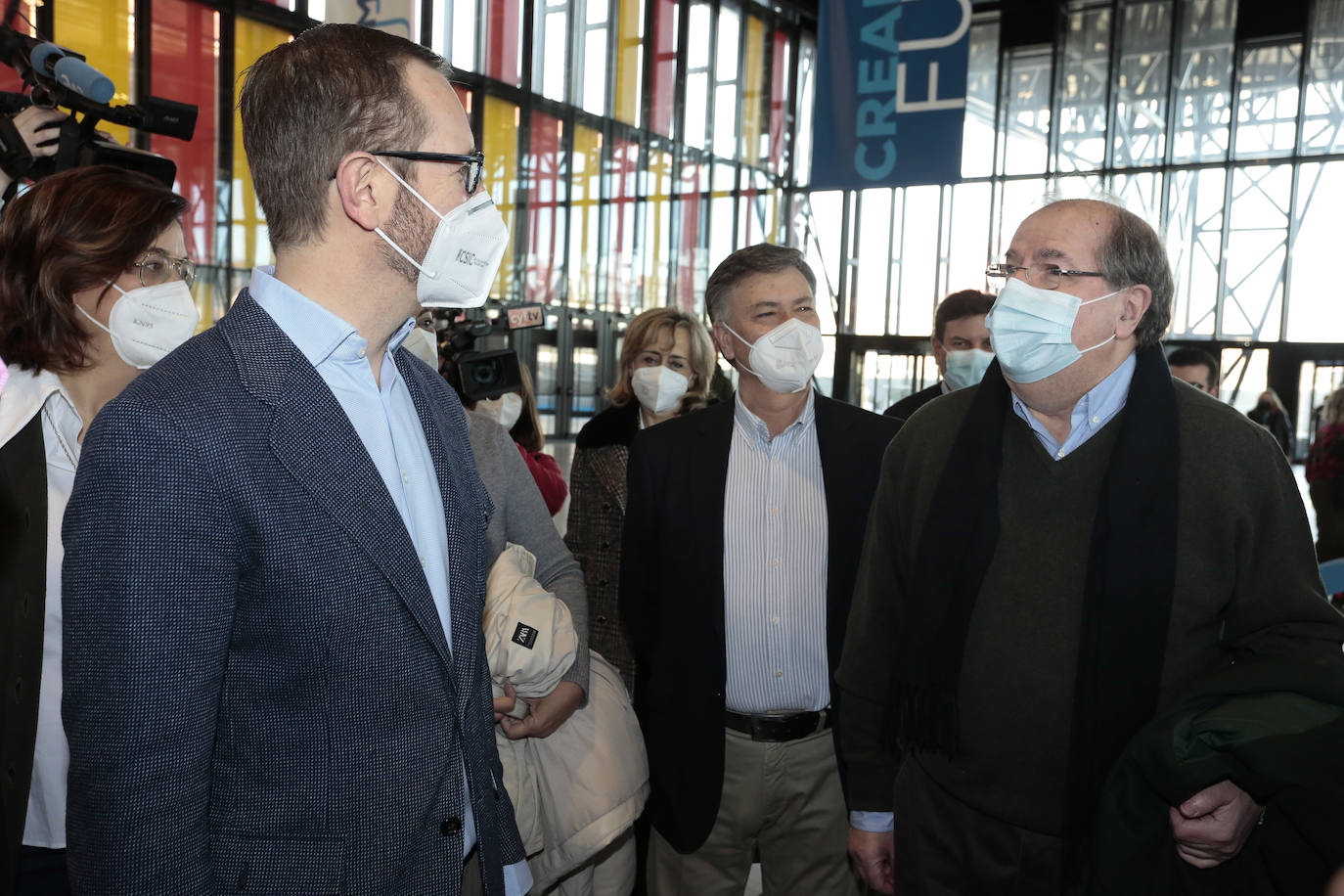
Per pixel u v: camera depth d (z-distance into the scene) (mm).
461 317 2420
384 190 945
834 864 1840
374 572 919
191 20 7711
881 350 13461
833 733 1769
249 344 918
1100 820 1236
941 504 1453
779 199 14984
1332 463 3385
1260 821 1244
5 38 1830
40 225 1266
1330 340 11125
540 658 1582
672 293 13758
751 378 1886
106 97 1667
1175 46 11836
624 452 2334
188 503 829
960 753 1437
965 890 1455
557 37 11820
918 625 1445
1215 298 11719
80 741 822
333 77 926
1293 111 11320
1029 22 12484
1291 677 1178
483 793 1060
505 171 11430
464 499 1098
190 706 835
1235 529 1282
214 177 7988
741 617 1812
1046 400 1404
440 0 10508
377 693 923
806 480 1855
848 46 4371
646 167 13188
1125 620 1288
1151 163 12023
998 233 12836
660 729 1835
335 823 908
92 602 814
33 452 1236
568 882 1820
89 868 820
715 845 1856
